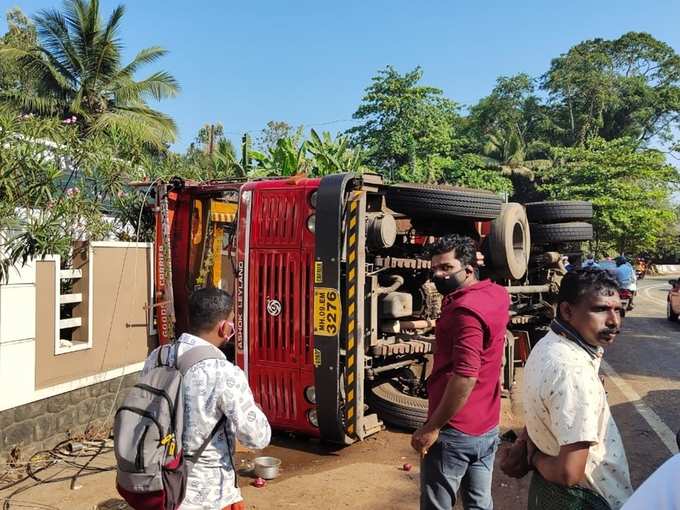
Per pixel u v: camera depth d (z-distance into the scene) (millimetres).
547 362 2195
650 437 5965
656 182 34812
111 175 6664
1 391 4727
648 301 22250
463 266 3166
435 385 3137
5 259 4691
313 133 12625
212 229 6664
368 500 4453
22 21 29859
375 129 32094
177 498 2400
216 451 2576
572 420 2086
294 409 5574
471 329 2939
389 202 6230
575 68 51156
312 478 4879
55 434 5266
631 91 50781
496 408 3189
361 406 5359
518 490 4648
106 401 5816
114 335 5922
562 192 33812
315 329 5332
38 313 5086
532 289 8266
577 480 2080
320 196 5340
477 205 6348
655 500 1459
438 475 3084
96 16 22859
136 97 24266
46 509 4195
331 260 5250
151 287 6414
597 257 34156
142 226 7340
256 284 5699
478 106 53875
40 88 23281
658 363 9766
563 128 52188
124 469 2352
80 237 5902
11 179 4902
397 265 5887
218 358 2607
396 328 5965
